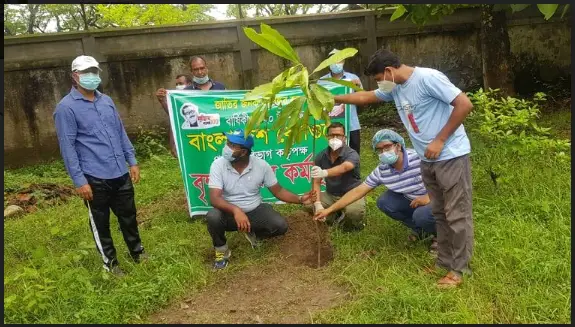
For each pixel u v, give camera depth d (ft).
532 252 11.55
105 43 28.53
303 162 16.42
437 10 10.89
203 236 15.08
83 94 12.01
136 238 13.38
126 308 10.89
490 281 10.80
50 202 20.57
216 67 29.96
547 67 32.60
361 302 10.50
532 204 14.23
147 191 20.70
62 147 11.76
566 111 27.12
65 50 28.14
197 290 11.93
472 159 18.74
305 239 14.33
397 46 31.53
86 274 12.16
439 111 10.57
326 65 10.05
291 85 9.73
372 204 16.30
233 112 16.03
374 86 31.50
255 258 13.47
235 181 13.33
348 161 13.92
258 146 16.31
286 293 11.52
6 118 27.89
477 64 32.30
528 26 32.09
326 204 15.08
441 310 10.12
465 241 10.92
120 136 13.09
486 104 18.33
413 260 12.22
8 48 27.32
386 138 12.18
